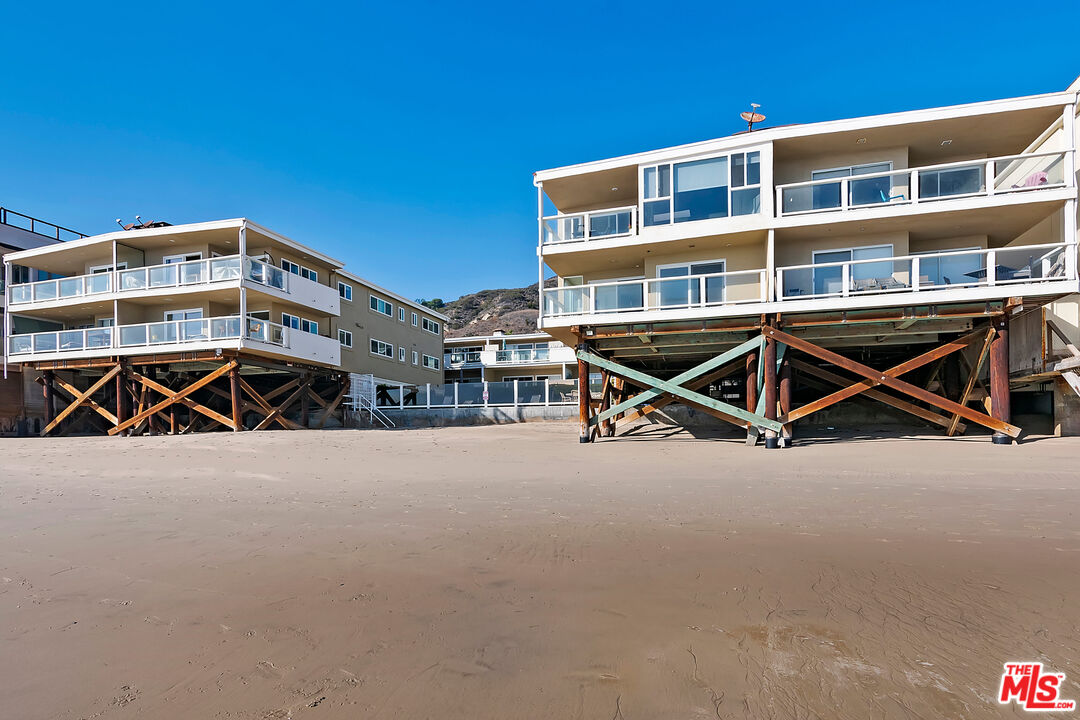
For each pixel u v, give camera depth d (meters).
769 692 2.49
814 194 13.12
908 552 4.41
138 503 7.16
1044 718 2.25
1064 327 13.74
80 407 23.47
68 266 24.58
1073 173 11.42
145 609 3.60
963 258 12.45
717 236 13.54
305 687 2.62
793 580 3.85
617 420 17.41
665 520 5.72
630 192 16.16
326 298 24.88
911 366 12.31
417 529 5.54
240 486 8.54
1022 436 12.57
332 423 25.11
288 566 4.43
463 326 92.50
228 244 22.25
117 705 2.49
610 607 3.48
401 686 2.61
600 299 14.17
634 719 2.31
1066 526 5.08
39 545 5.12
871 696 2.44
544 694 2.52
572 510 6.32
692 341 14.32
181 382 23.34
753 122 15.80
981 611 3.29
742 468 9.69
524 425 22.19
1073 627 3.06
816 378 16.66
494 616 3.38
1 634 3.25
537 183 15.27
